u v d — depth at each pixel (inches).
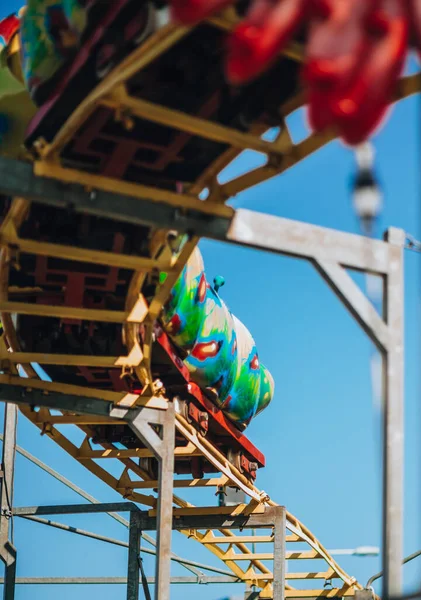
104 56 506.6
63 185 554.3
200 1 313.7
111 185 559.5
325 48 310.3
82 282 721.0
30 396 749.3
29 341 773.9
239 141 537.3
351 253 573.9
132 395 767.1
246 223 572.1
